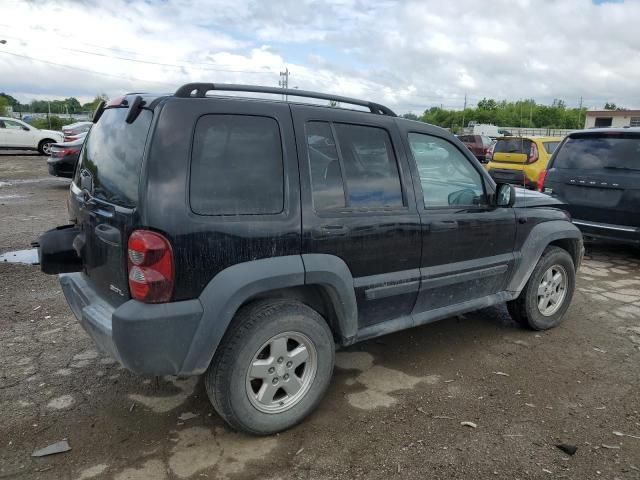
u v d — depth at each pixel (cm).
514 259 427
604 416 328
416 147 365
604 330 474
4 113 5944
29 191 1246
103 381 357
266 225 280
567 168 742
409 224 344
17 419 310
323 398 342
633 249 806
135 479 261
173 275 255
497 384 366
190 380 361
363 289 325
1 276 577
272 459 279
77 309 317
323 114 316
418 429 309
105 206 279
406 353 416
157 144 256
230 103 280
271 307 287
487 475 270
